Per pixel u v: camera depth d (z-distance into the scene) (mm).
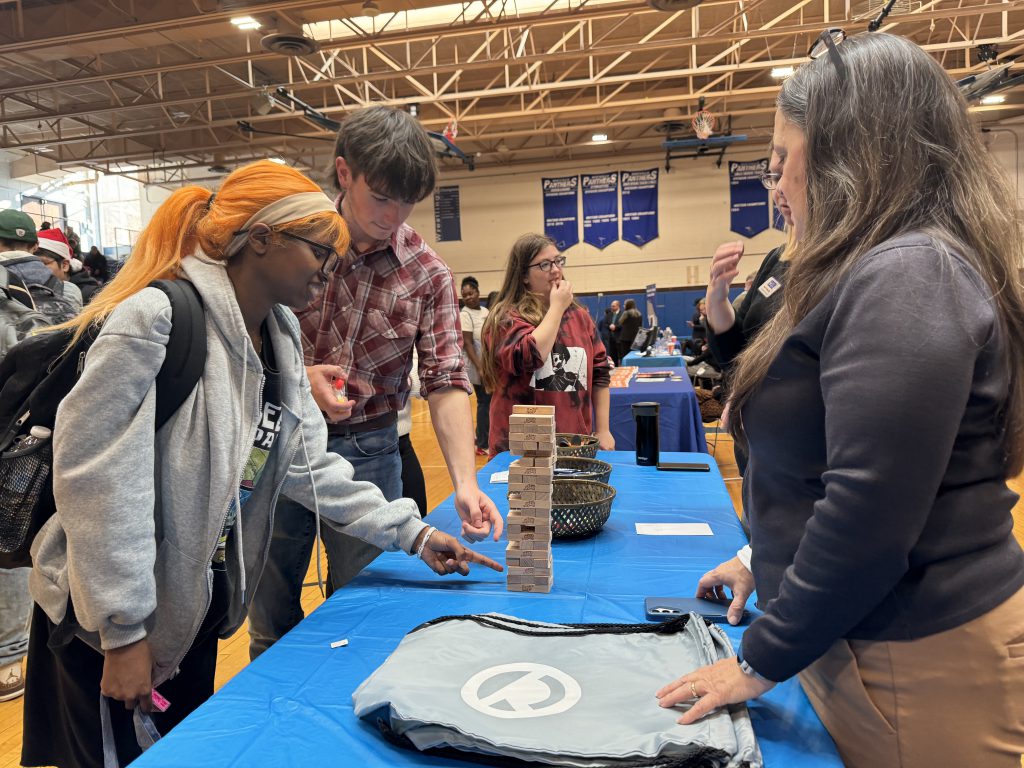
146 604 953
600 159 13352
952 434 620
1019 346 705
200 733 788
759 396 789
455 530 1573
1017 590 699
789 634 686
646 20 8977
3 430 1020
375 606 1160
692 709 734
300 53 7082
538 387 2475
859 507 625
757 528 839
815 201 756
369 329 1657
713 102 11609
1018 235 727
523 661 877
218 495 1022
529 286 2523
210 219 1031
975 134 731
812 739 758
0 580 2252
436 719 723
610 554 1402
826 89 749
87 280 3928
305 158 13281
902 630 696
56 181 14414
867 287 658
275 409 1167
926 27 9328
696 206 13156
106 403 920
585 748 688
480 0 6867
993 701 680
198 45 9109
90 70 9414
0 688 2254
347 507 1283
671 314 13297
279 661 964
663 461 2252
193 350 995
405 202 1440
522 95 10711
